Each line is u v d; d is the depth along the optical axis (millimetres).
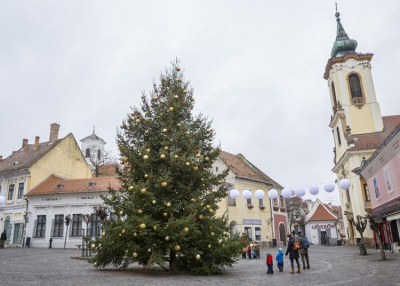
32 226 36250
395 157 22094
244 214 38875
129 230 12492
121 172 14938
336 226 59094
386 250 24859
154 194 13211
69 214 35062
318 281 11578
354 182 36656
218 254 13398
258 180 41906
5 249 29406
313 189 18891
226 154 44531
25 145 46562
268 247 39906
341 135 41781
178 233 12617
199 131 15188
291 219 69375
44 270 13719
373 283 10734
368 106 41562
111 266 16031
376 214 25344
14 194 38531
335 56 45531
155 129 15156
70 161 43906
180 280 11578
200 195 14281
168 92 15516
